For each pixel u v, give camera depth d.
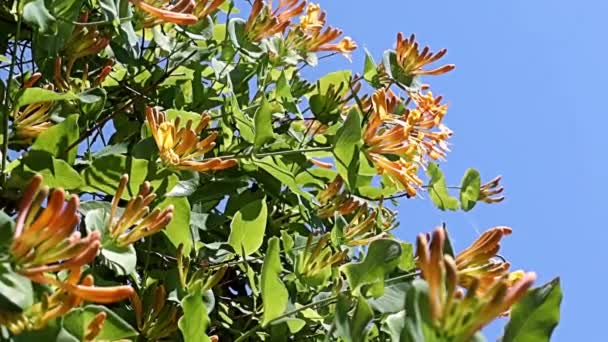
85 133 1.13
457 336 0.82
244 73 1.31
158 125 1.09
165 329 1.05
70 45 1.14
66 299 0.87
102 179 1.08
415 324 0.82
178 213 1.10
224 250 1.18
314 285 1.13
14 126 1.10
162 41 1.22
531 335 0.88
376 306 1.07
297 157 1.27
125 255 1.01
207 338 1.01
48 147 1.05
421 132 1.24
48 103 1.11
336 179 1.25
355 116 1.17
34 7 1.08
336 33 1.33
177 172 1.09
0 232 0.87
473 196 1.40
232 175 1.22
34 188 0.88
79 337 0.91
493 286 0.82
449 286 0.82
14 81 1.12
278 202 1.29
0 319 0.87
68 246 0.87
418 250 0.83
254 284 1.15
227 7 1.38
